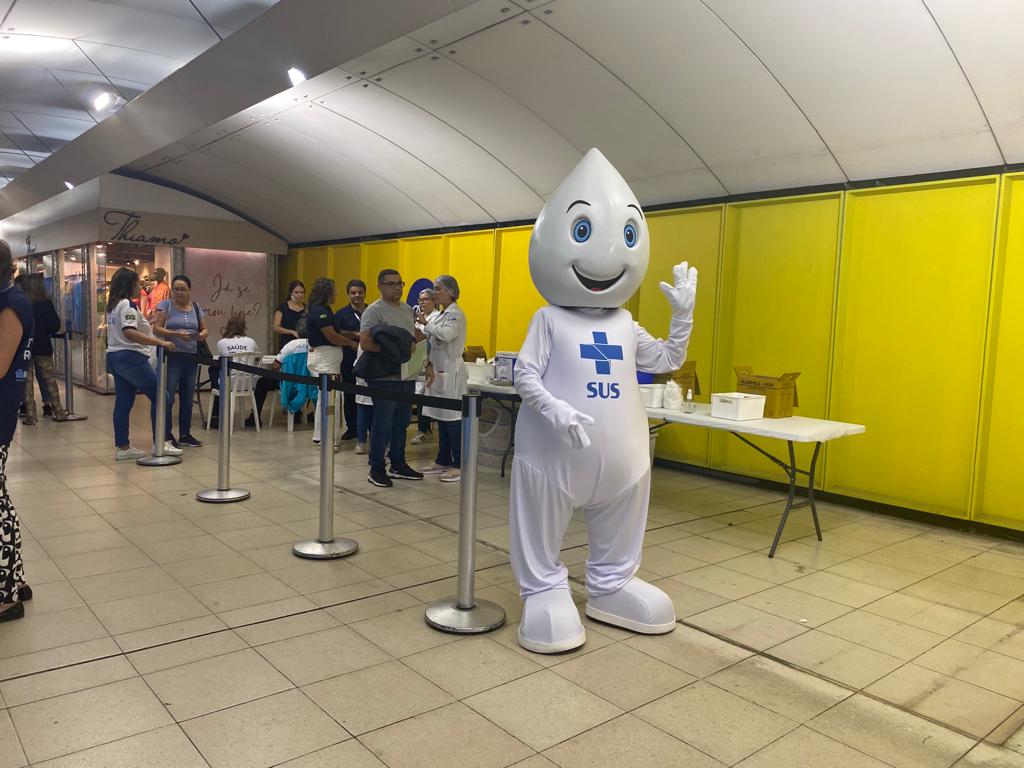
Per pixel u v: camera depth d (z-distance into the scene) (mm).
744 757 2381
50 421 8656
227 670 2846
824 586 3992
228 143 9312
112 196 11258
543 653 3068
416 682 2801
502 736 2453
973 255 5191
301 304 9430
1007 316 5051
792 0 4367
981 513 5188
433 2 5012
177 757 2277
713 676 2930
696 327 6863
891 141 5227
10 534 3207
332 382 4188
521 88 6156
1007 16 4016
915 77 4641
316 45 6074
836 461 5961
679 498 5941
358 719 2527
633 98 5832
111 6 6961
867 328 5770
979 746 2494
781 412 4949
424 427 8211
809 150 5660
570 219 3111
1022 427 5004
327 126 7996
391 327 5801
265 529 4664
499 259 8930
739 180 6316
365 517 5016
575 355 3096
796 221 6164
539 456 3119
